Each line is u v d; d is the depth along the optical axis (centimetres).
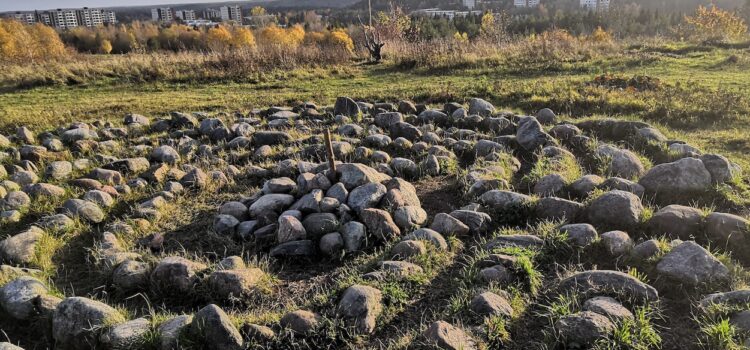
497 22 2580
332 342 317
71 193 562
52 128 858
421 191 556
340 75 1345
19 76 1351
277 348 312
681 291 336
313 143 708
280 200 497
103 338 316
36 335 343
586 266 380
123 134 790
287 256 425
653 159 604
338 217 466
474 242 435
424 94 998
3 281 381
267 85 1230
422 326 324
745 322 291
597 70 1220
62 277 420
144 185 584
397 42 1819
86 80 1334
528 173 587
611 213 432
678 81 1014
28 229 481
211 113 922
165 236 482
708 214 417
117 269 400
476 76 1241
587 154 611
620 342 284
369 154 645
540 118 764
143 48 2552
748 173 545
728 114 762
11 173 626
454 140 683
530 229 444
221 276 377
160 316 349
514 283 355
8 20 3578
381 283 358
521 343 306
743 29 2269
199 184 576
